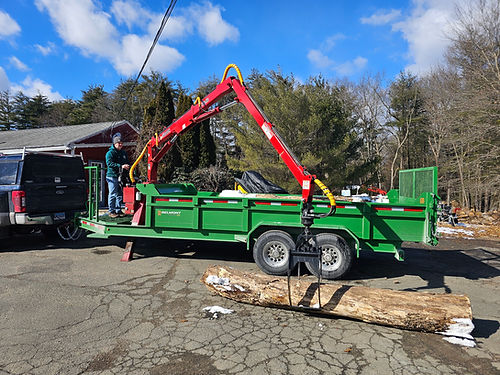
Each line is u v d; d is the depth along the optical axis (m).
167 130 6.88
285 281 4.26
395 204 5.38
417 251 8.16
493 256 7.66
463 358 3.15
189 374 2.79
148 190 6.24
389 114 32.06
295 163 5.16
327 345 3.34
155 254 7.00
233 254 7.05
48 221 7.44
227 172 18.48
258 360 3.03
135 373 2.79
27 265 6.02
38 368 2.84
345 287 4.08
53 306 4.18
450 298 3.67
